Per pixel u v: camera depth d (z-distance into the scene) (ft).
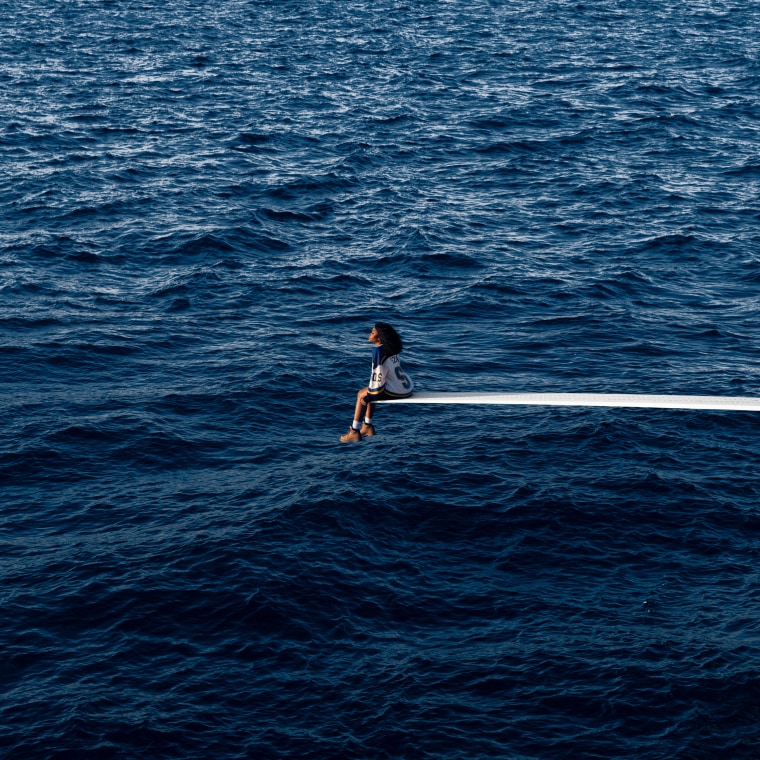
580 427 107.65
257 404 112.78
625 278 150.82
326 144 217.97
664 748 67.26
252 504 93.15
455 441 105.70
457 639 77.20
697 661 74.64
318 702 70.38
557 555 87.15
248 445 104.78
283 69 293.43
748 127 236.43
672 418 109.70
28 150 206.69
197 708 69.46
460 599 81.76
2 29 347.56
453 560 86.58
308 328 134.41
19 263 150.61
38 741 66.03
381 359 54.90
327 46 329.31
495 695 71.41
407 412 112.47
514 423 109.40
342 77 283.79
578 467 100.27
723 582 84.23
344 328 134.72
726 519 91.97
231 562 83.87
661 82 277.64
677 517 92.17
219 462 101.60
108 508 92.58
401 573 84.64
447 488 96.32
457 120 238.89
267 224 170.40
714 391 117.70
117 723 67.67
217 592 80.59
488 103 254.88
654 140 223.71
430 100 258.16
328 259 157.07
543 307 141.38
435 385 119.24
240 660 74.18
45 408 110.22
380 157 209.56
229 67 295.07
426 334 133.39
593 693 71.56
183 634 76.54
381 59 308.60
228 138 219.82
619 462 101.09
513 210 180.14
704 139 225.56
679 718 69.67
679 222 173.68
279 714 69.31
